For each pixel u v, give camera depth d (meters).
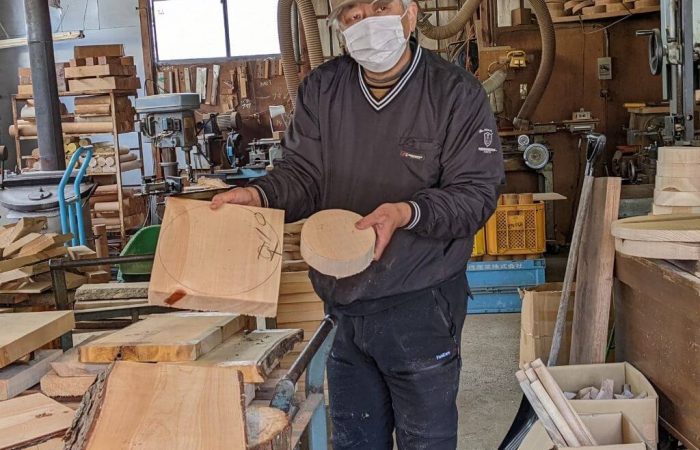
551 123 6.21
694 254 2.17
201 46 9.33
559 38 6.70
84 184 5.46
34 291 2.49
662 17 4.11
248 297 1.39
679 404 2.24
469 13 5.75
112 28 9.30
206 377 1.22
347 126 1.85
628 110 6.59
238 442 1.06
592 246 2.70
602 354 2.64
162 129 5.83
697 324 2.09
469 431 3.14
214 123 7.24
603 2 6.43
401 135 1.80
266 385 1.55
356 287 1.81
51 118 5.70
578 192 6.69
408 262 1.79
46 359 1.62
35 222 2.86
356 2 1.71
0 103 9.33
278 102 9.26
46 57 5.64
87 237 5.55
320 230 1.47
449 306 1.86
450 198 1.68
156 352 1.43
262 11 9.22
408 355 1.84
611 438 2.25
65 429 1.33
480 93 1.79
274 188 1.82
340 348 1.94
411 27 1.79
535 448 2.24
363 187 1.85
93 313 2.39
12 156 9.41
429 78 1.79
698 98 4.13
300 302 2.60
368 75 1.82
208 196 3.52
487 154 1.77
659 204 2.62
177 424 1.10
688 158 2.54
